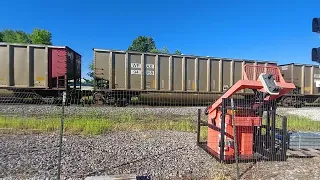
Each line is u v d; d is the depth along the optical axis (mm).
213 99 20641
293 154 6977
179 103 19922
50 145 7281
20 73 16859
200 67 20312
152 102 19297
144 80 18875
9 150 6664
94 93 17828
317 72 25094
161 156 6711
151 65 19078
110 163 5996
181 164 6141
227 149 6520
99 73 17953
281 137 6969
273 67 6883
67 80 17578
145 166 5887
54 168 5516
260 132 7102
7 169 5344
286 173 5703
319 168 6078
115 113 13352
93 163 5938
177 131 10164
